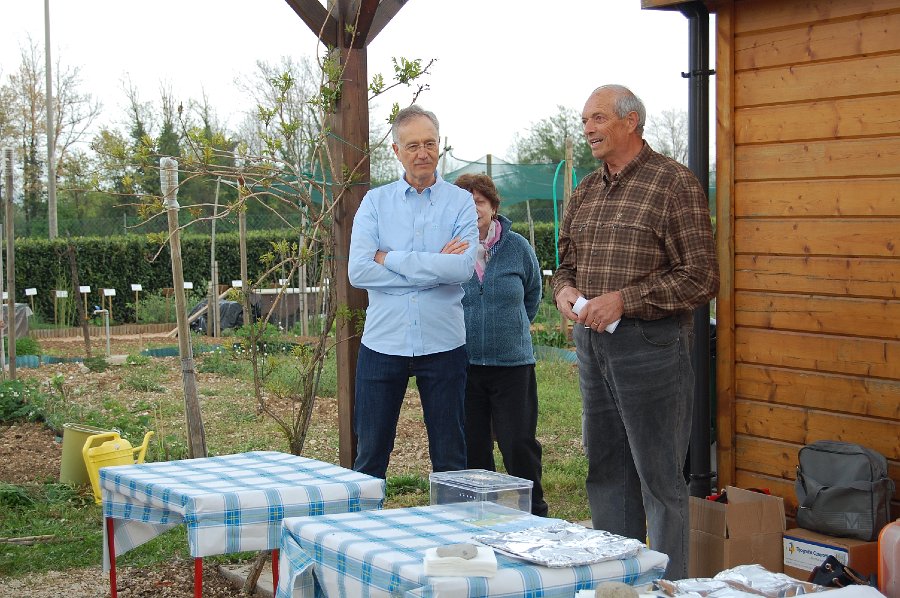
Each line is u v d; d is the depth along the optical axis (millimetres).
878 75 4156
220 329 18516
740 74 4660
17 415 9172
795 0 4414
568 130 33500
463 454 4547
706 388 4871
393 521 2836
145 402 10609
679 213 3859
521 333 5055
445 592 2256
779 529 4156
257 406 10477
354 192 5203
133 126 29141
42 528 5848
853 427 4289
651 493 3871
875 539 3953
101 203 31516
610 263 3963
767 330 4594
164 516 3441
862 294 4242
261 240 22484
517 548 2512
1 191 25000
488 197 5094
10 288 10914
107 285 21844
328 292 5336
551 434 8883
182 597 4691
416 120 4434
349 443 5262
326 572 2643
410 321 4422
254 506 3201
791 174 4473
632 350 3857
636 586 2482
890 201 4137
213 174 5281
